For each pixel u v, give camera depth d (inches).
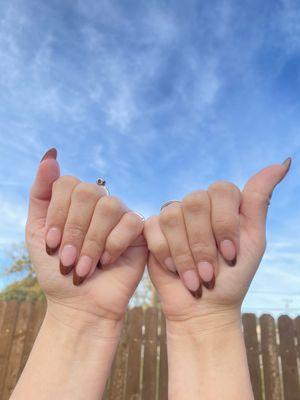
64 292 8.8
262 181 8.6
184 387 8.3
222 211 8.1
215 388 8.1
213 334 8.5
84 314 8.9
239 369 8.3
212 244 8.3
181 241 8.4
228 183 8.3
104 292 9.0
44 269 8.8
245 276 8.5
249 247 8.5
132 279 9.3
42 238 8.9
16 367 26.3
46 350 8.6
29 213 9.1
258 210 8.6
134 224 8.6
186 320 8.8
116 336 9.0
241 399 7.9
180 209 8.5
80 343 8.7
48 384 8.3
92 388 8.5
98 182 9.1
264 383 26.4
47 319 9.0
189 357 8.5
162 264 8.8
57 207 8.5
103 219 8.5
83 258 8.5
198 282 8.5
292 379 26.6
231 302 8.5
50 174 8.8
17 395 8.2
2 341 26.8
